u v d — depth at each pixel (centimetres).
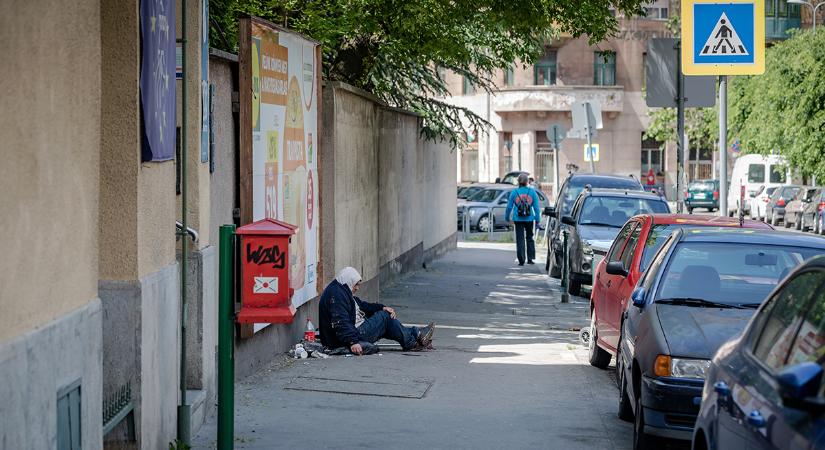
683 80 2011
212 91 1034
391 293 2250
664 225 1338
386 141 2239
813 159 4781
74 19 591
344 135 1697
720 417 595
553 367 1375
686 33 1853
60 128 570
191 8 946
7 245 496
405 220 2552
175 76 864
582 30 1880
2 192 490
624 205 2380
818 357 496
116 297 745
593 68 7106
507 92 7069
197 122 954
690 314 938
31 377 518
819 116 4744
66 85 579
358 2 1847
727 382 598
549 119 7106
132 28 741
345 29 1895
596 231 2327
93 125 628
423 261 2848
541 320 1948
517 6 1809
